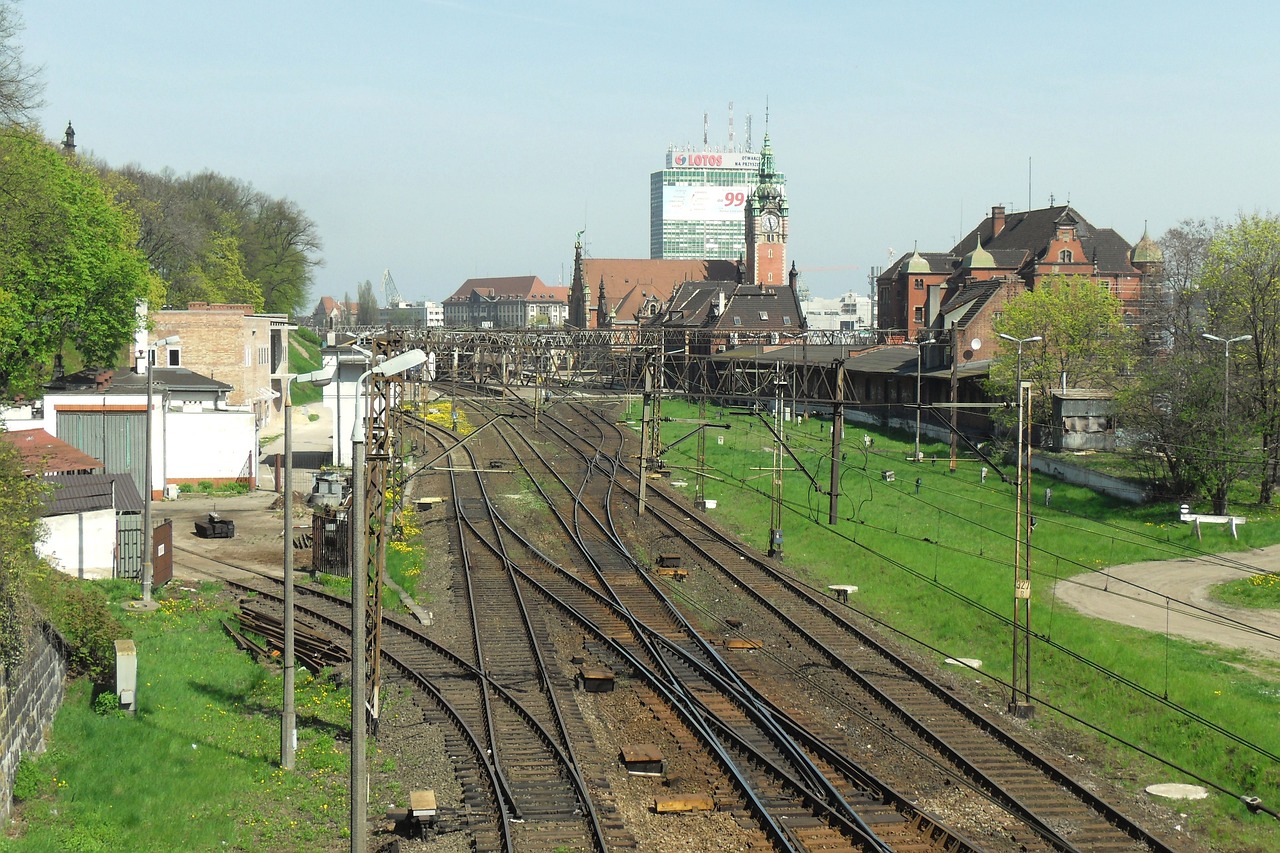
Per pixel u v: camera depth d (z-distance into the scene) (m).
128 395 60.34
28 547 24.69
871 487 61.00
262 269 142.62
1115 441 64.56
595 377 100.44
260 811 22.45
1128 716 28.22
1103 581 41.62
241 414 62.91
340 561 44.28
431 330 54.59
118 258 65.12
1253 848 21.58
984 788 24.08
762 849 20.69
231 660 32.78
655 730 27.41
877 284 147.00
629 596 41.19
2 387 60.25
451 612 39.12
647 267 194.38
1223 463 51.47
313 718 28.34
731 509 59.16
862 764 25.22
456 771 24.58
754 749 25.45
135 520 41.28
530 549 49.16
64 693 27.59
